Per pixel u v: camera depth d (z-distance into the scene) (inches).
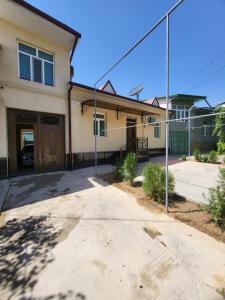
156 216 152.6
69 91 354.6
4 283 85.5
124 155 466.9
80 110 377.4
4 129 279.7
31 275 90.1
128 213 159.8
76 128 370.0
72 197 201.6
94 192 218.8
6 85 281.4
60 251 108.6
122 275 89.3
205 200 180.1
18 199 196.5
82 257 103.0
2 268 95.3
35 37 314.5
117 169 277.7
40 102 321.1
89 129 400.5
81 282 85.4
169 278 87.1
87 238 122.1
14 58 290.5
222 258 100.6
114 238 121.8
